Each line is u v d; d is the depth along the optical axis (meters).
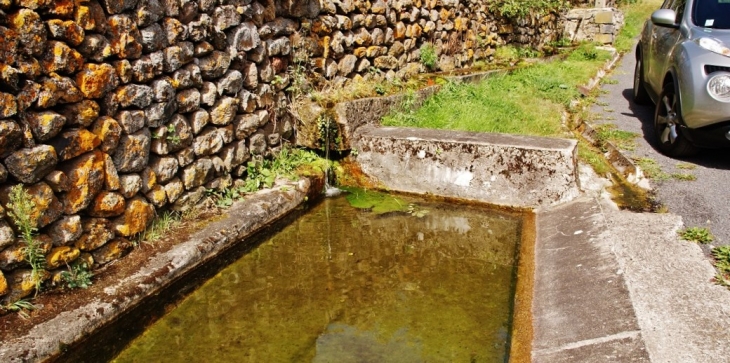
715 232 3.41
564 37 13.10
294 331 2.92
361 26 5.81
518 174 4.40
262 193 4.35
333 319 3.04
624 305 2.57
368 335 2.88
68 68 2.88
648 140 5.47
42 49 2.74
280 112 4.86
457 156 4.60
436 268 3.62
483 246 3.93
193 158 3.84
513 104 6.36
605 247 3.20
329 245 3.94
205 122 3.92
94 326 2.73
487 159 4.49
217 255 3.59
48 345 2.50
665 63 5.40
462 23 7.91
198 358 2.69
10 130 2.59
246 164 4.46
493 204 4.53
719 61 4.37
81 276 2.96
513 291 3.28
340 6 5.47
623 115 6.53
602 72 9.70
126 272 3.13
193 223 3.76
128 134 3.27
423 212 4.46
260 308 3.14
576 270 3.10
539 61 9.44
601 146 5.46
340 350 2.74
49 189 2.83
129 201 3.35
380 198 4.75
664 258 3.01
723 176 4.41
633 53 12.62
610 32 13.20
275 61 4.73
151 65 3.39
